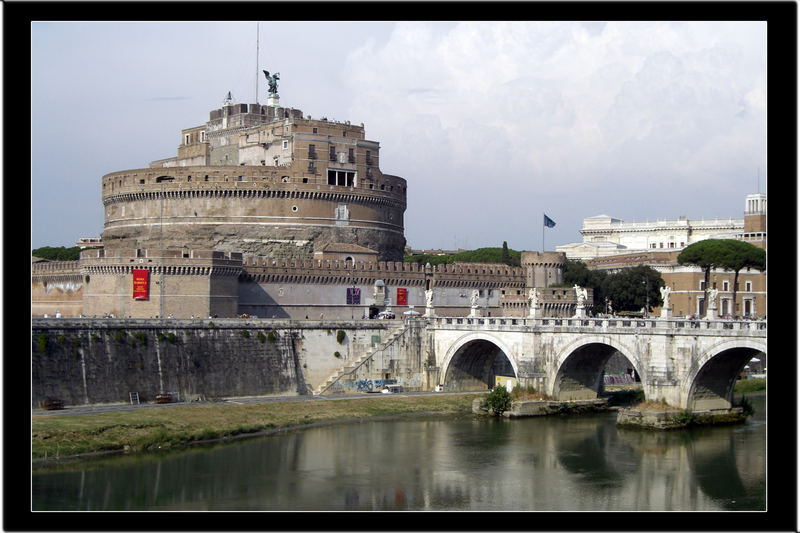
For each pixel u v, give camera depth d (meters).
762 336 118.31
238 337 147.88
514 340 150.50
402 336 162.75
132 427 119.94
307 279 177.50
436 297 196.25
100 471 105.81
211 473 106.56
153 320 138.75
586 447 121.12
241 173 191.50
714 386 132.00
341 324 159.62
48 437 112.56
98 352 132.00
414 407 147.12
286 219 193.00
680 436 125.62
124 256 159.12
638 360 134.00
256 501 96.12
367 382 158.88
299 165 194.75
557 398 146.50
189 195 192.25
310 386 155.88
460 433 130.50
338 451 118.56
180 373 140.25
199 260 158.00
